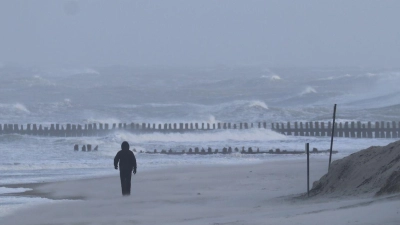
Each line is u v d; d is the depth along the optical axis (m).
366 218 39.94
